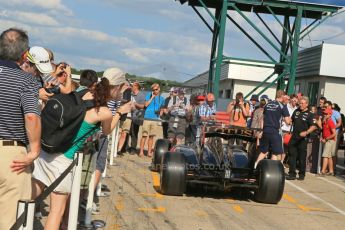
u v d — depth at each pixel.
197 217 7.75
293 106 14.66
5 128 4.29
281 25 18.58
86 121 4.91
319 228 7.81
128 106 5.53
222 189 9.37
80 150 5.14
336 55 24.53
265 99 14.12
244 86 33.72
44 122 4.75
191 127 11.09
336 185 12.34
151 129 14.19
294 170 12.72
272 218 8.18
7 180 4.29
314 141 14.20
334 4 18.19
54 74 6.27
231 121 13.91
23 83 4.32
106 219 7.05
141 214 7.57
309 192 11.05
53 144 4.75
